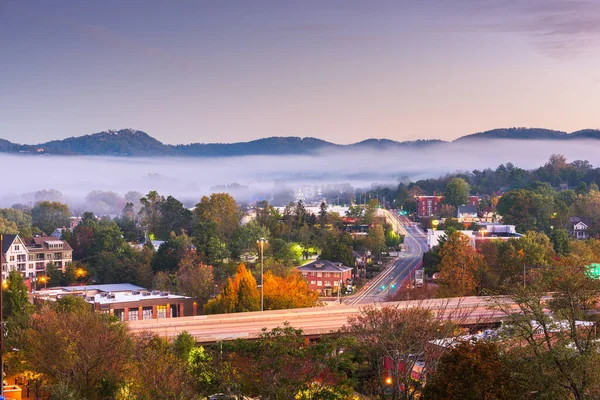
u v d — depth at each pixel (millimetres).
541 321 55688
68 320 73875
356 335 69188
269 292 134500
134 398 61312
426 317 70250
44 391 73312
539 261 170375
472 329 93750
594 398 52344
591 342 54844
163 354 70625
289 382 55688
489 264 177125
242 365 58375
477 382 51969
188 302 149875
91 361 67812
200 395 60469
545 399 51938
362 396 66500
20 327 80500
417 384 64312
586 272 61750
